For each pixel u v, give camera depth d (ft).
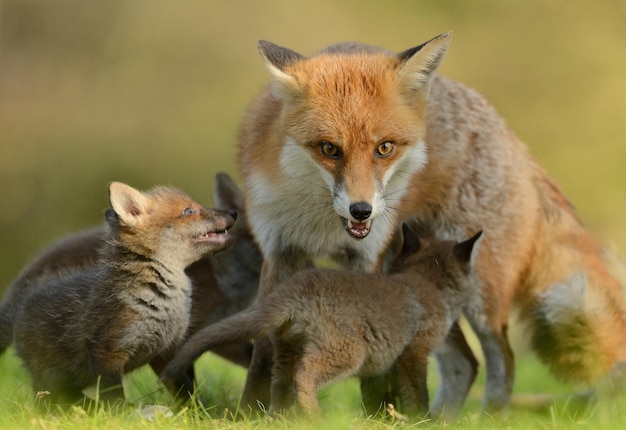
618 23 113.91
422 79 35.96
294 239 37.32
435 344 35.01
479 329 41.04
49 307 33.30
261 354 35.19
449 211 40.78
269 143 36.45
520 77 112.68
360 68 35.53
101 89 108.47
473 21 115.14
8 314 37.37
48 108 107.14
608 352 42.45
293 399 32.78
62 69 108.78
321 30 111.45
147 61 109.81
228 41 110.73
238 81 109.29
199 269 40.70
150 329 32.78
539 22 113.80
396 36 113.39
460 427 31.55
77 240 40.32
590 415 34.06
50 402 32.45
